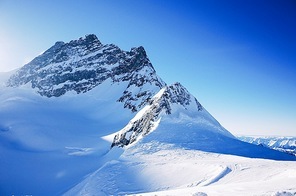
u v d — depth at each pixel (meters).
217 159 61.97
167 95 103.69
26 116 148.25
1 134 118.75
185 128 88.56
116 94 188.88
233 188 28.25
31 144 111.62
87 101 187.75
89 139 119.50
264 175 43.94
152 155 67.69
